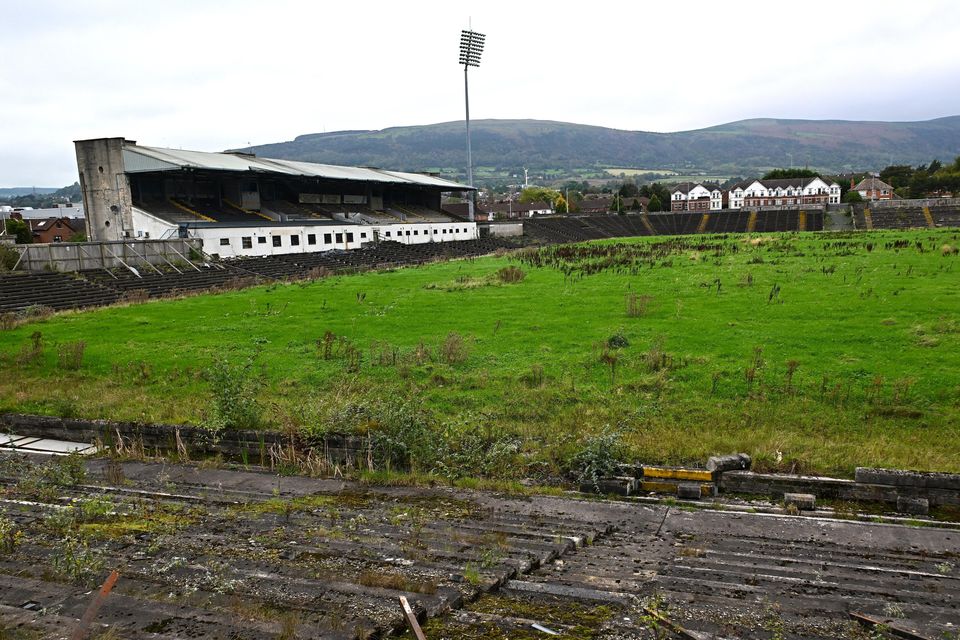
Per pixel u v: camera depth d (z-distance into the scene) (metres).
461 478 11.47
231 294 36.50
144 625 4.86
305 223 62.56
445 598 5.64
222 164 58.78
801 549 8.00
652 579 6.52
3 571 6.27
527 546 7.77
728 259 43.66
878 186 136.75
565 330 22.94
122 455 13.18
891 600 5.78
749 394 15.23
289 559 6.93
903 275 31.75
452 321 25.67
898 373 15.95
